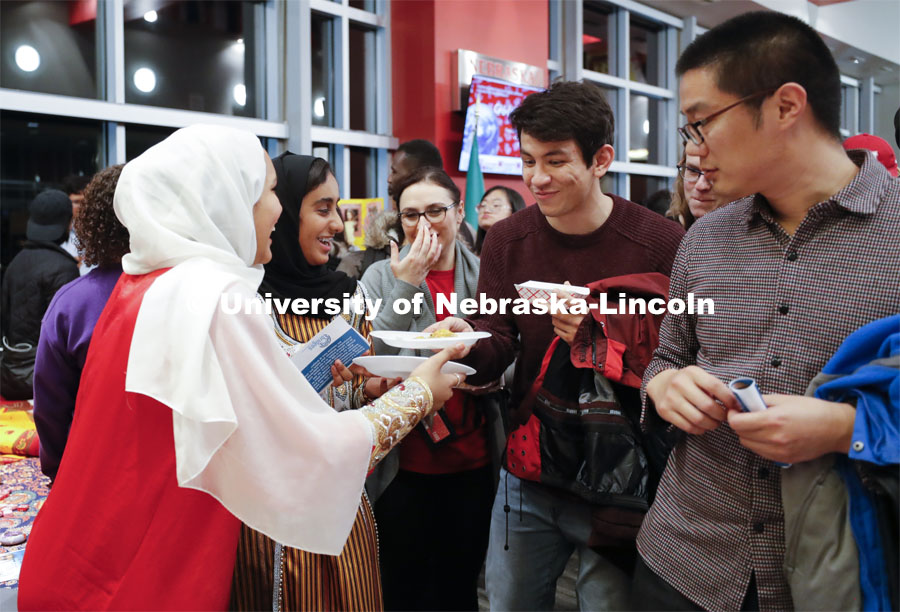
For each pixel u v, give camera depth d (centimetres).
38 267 330
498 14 649
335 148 593
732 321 120
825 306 109
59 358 184
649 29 906
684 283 133
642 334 160
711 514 121
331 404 169
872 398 98
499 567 193
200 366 110
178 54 493
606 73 842
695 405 109
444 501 220
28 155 421
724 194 114
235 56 532
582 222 181
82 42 439
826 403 99
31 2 416
